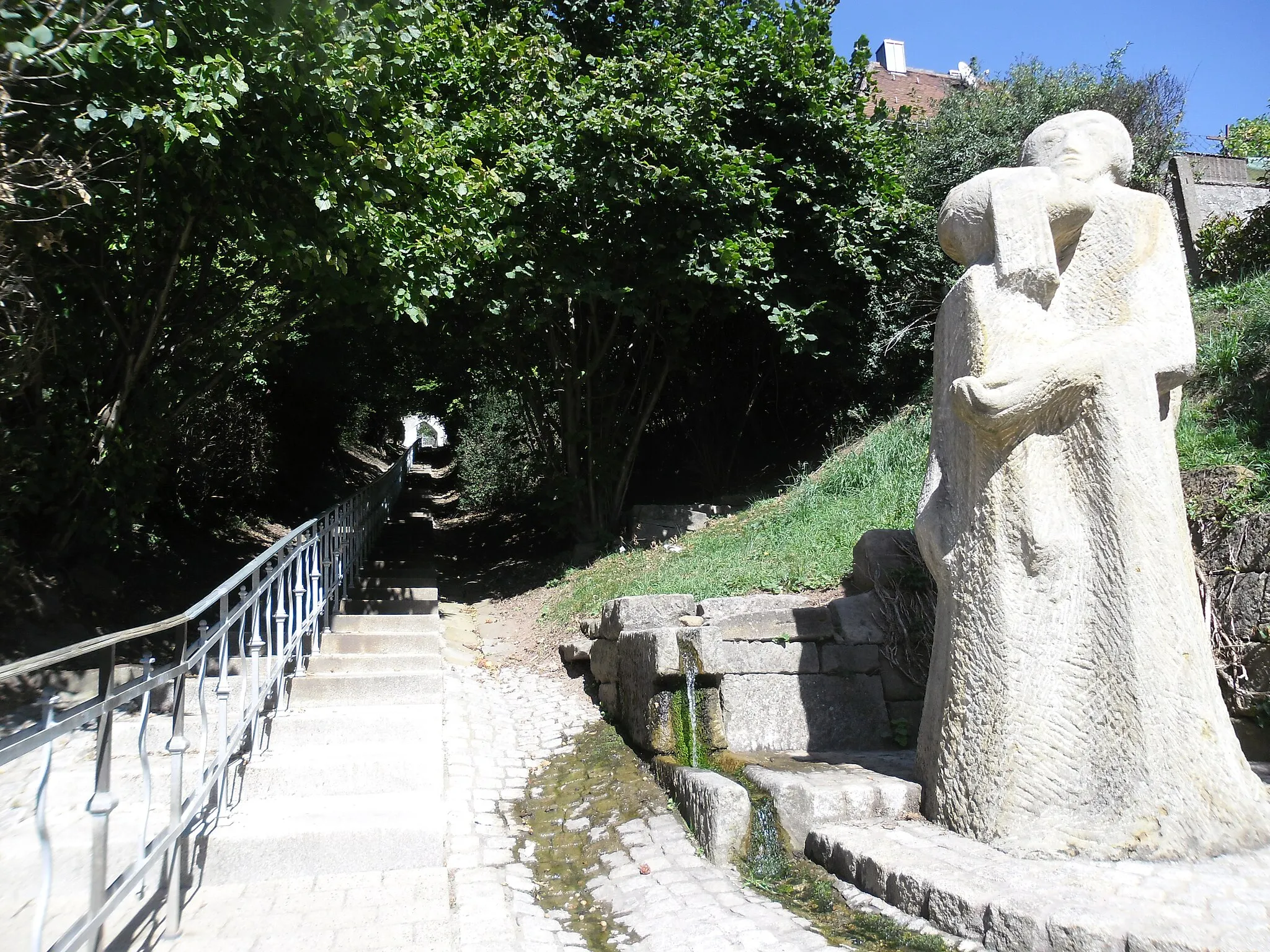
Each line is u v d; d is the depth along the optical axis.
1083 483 3.45
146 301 6.93
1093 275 3.66
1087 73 13.42
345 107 5.87
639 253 9.71
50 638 6.22
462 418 20.64
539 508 11.77
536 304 10.14
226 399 10.25
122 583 7.77
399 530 13.90
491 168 8.78
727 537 8.77
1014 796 3.31
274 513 13.23
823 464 10.55
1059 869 3.01
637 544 10.17
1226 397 6.26
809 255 10.80
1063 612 3.38
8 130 4.73
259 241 6.11
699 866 3.84
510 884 3.86
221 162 5.82
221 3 5.19
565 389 11.12
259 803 4.38
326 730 5.09
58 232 5.25
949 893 2.90
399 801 4.43
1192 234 11.29
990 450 3.51
